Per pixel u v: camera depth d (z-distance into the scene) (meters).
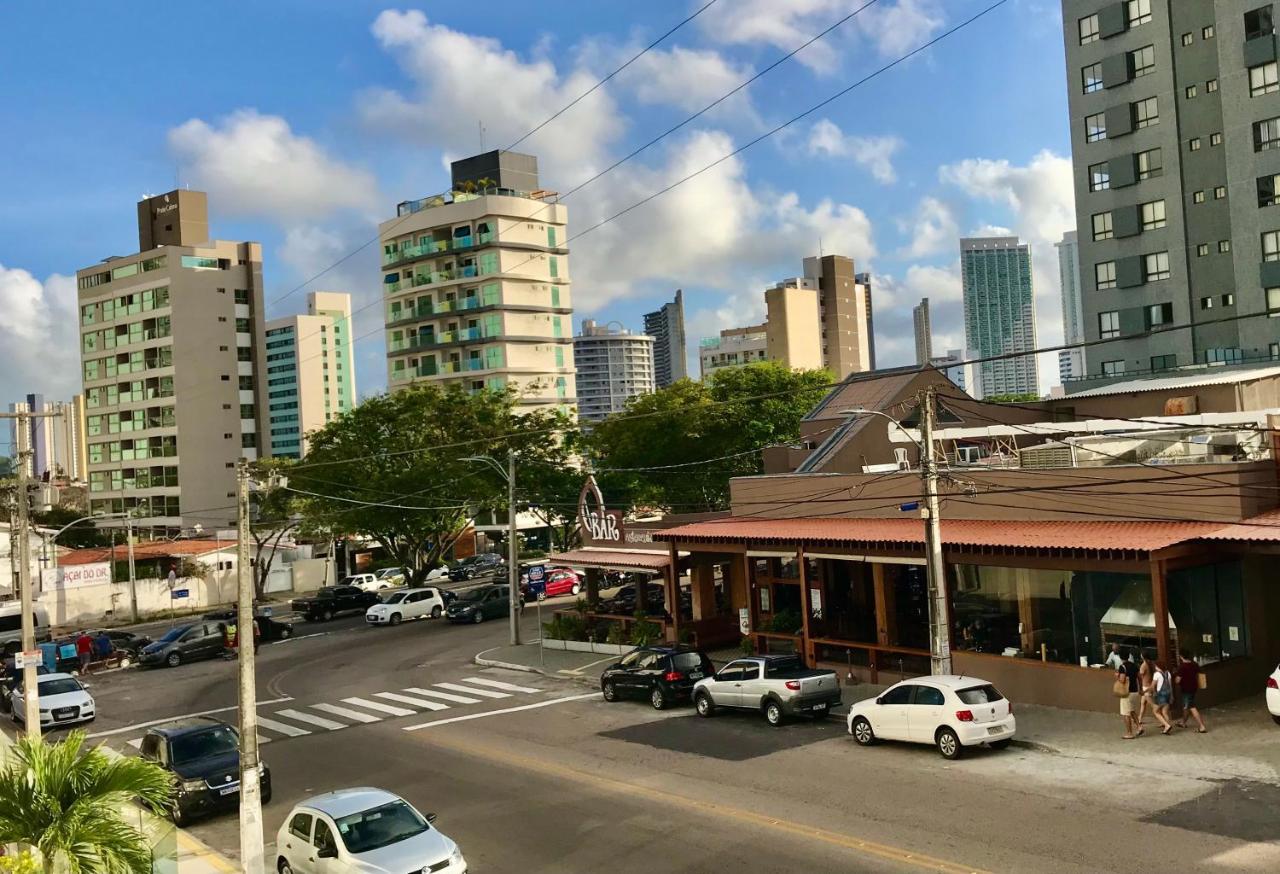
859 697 29.52
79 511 102.88
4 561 74.12
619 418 62.47
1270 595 26.08
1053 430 33.56
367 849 15.68
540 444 64.06
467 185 112.81
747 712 28.89
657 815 19.41
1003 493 29.39
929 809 18.45
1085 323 64.06
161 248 106.25
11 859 12.71
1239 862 14.77
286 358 190.00
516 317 108.31
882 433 41.53
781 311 169.25
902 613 34.62
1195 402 35.34
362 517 61.94
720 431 61.09
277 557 82.19
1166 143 59.62
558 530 76.81
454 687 36.97
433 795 22.36
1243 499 24.64
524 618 54.25
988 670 27.95
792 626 35.50
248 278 110.62
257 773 17.77
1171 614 24.66
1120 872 14.73
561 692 34.69
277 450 191.25
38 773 13.93
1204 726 22.58
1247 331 55.28
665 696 30.27
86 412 113.75
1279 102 53.78
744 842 17.44
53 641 52.25
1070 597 26.91
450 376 109.38
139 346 108.38
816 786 20.59
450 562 89.50
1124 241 61.78
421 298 111.00
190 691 40.22
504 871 17.09
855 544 31.45
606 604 46.47
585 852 17.67
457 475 61.47
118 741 31.66
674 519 42.75
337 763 26.42
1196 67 58.47
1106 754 21.38
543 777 23.08
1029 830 16.88
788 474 37.59
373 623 57.22
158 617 71.56
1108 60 62.06
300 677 41.62
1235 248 55.56
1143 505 26.39
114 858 13.76
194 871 18.58
